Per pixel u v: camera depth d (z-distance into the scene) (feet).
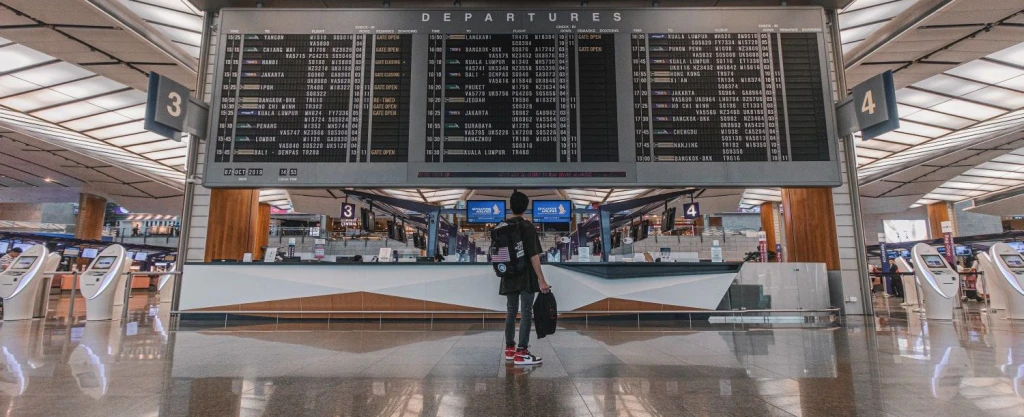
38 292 24.80
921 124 48.14
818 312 22.72
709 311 22.11
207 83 24.23
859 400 7.63
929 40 30.94
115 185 73.51
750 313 22.66
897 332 17.26
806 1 24.27
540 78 21.47
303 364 10.97
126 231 126.72
